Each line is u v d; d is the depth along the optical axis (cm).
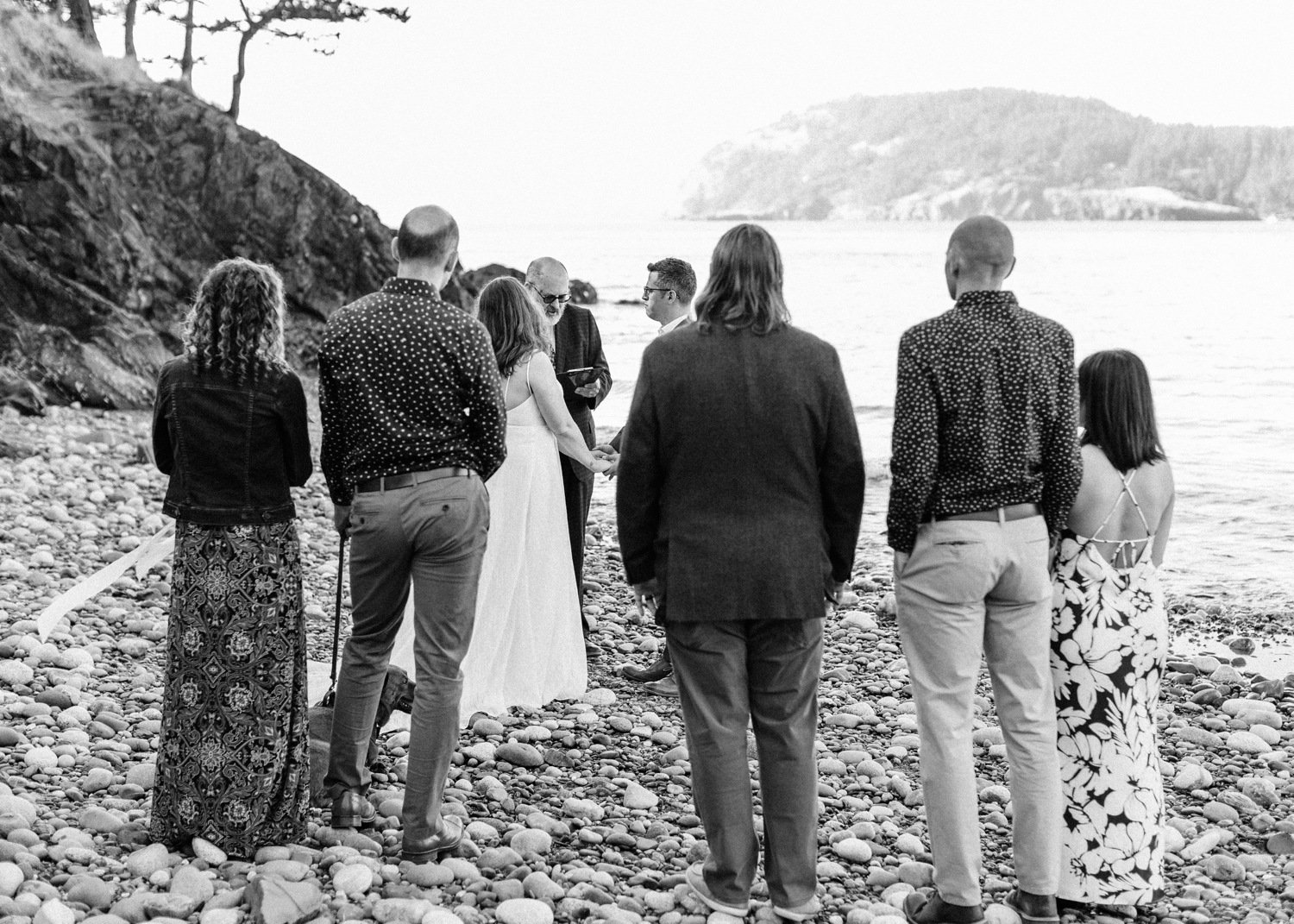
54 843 412
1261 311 4481
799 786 388
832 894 419
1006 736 400
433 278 420
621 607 835
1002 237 380
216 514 400
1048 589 395
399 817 455
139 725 549
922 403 376
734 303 377
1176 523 1229
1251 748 591
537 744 559
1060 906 418
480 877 405
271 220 2203
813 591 373
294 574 416
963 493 381
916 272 8100
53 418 1452
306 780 424
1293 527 1205
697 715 386
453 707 418
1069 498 390
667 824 476
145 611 745
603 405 2097
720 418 370
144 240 1984
